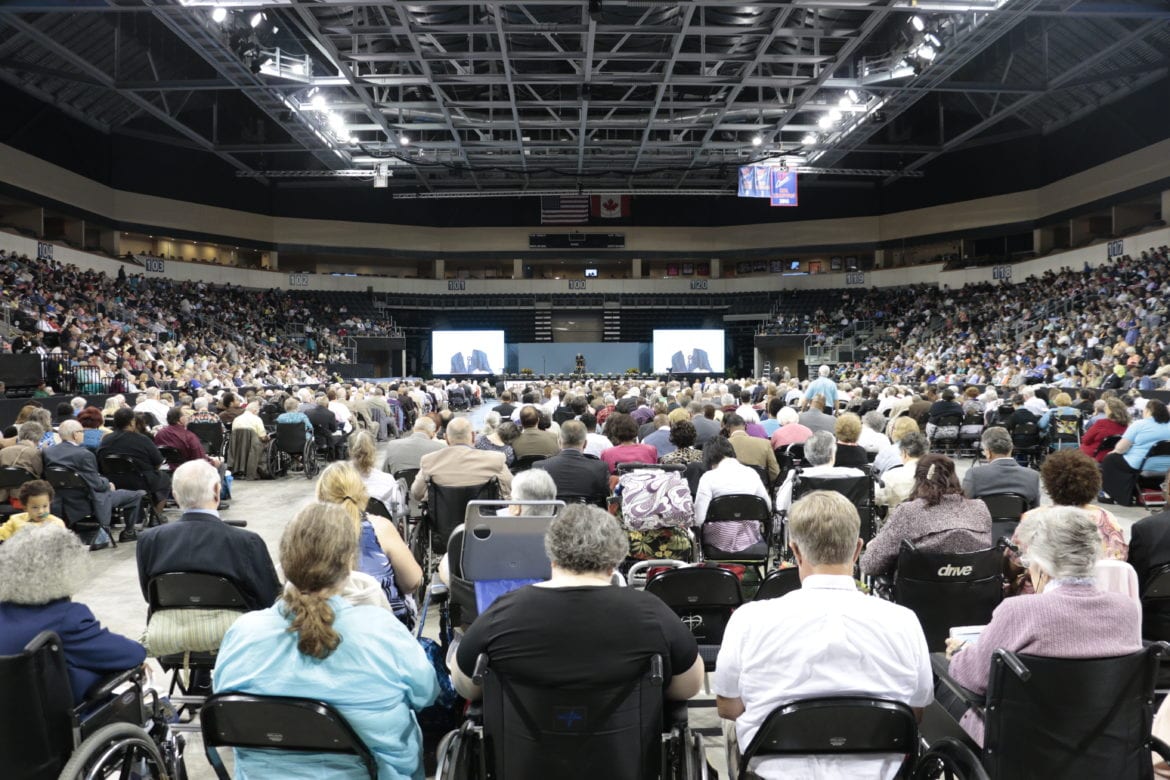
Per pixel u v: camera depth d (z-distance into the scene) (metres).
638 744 2.31
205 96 30.69
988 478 5.52
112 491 8.40
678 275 44.47
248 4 16.72
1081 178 32.56
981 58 27.50
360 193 41.72
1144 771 2.50
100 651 2.76
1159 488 9.86
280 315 37.47
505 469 5.98
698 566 3.75
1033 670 2.44
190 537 3.53
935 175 38.53
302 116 24.88
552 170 33.34
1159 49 24.52
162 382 20.64
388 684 2.40
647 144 28.91
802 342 38.25
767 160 31.56
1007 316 31.48
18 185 27.64
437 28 18.08
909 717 2.29
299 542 2.39
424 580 6.01
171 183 36.00
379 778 2.44
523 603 2.29
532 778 2.32
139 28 24.50
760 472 7.08
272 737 2.36
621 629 2.27
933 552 4.00
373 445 5.71
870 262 41.91
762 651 2.39
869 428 8.61
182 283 34.84
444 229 43.16
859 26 19.25
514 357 42.06
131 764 2.60
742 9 18.31
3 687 2.35
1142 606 3.85
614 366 41.97
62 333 20.11
